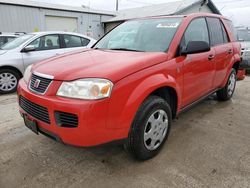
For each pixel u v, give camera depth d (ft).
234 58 14.19
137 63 7.42
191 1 60.44
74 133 6.48
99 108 6.33
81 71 6.96
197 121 11.77
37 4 54.34
